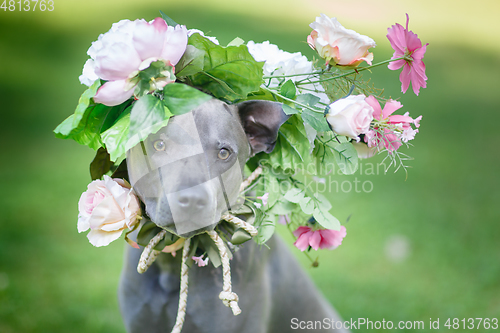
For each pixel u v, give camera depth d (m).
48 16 11.62
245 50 1.50
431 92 10.00
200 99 1.40
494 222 5.10
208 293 1.96
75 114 1.50
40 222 4.67
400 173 6.23
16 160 5.95
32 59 9.45
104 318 3.53
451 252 4.56
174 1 13.57
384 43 11.91
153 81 1.41
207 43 1.49
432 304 3.87
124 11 12.35
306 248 1.92
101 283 3.92
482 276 4.23
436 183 6.04
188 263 1.66
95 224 1.47
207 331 1.98
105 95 1.39
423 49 1.62
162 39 1.38
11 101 7.62
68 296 3.74
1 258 4.10
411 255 4.48
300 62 1.74
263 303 2.08
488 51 13.80
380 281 4.10
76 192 5.25
